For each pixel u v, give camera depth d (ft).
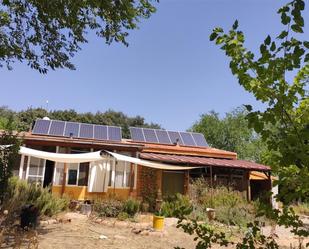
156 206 58.49
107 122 171.32
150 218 52.49
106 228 42.27
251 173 79.00
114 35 32.14
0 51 30.63
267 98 7.56
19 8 29.99
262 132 7.23
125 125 179.42
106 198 59.00
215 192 65.51
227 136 138.00
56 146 62.59
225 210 53.83
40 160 61.72
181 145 84.79
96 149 64.80
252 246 8.29
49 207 46.29
